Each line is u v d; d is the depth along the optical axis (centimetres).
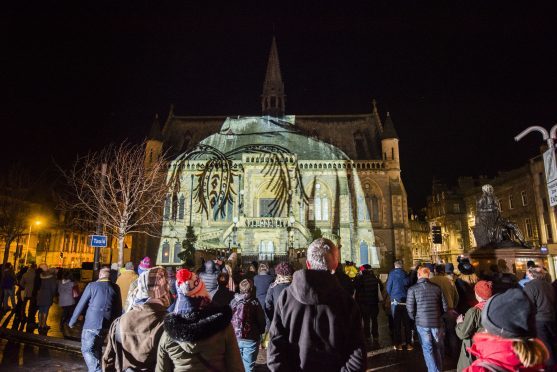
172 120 6153
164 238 4962
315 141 5800
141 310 517
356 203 5209
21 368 1011
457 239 7038
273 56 6456
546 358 358
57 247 6244
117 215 3509
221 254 4206
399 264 1294
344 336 385
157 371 434
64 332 1511
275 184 4944
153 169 4519
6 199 4519
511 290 383
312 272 394
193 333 402
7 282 1973
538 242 4419
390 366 1059
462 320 673
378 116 6066
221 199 5141
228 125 6044
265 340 1228
